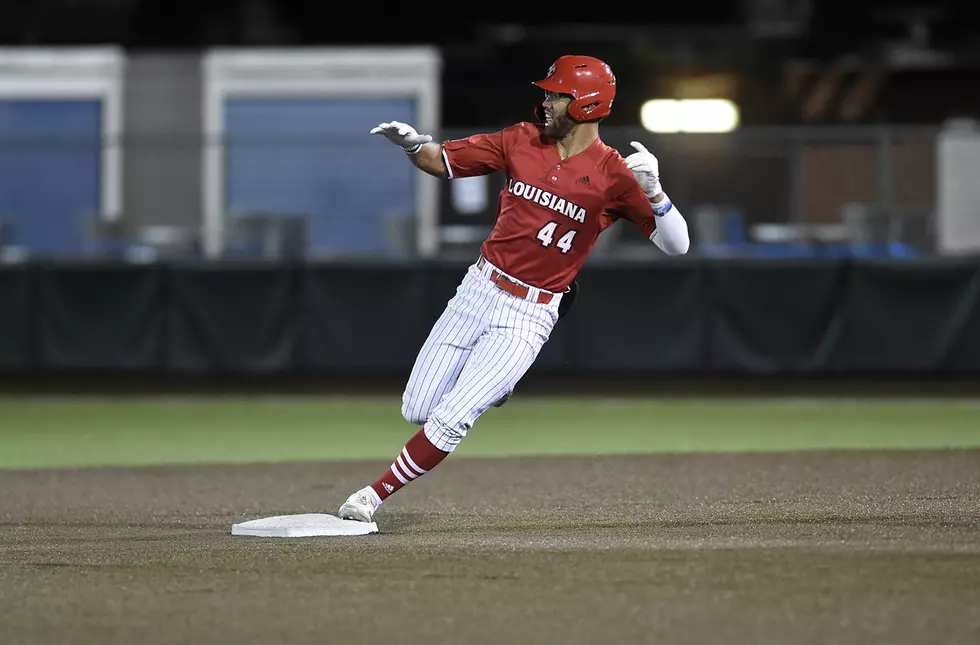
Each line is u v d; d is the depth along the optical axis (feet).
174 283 181.16
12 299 181.37
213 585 62.44
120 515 88.17
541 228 74.90
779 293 178.29
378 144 199.62
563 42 297.53
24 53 216.33
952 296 177.99
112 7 298.56
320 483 104.88
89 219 195.83
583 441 137.39
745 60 295.89
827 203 194.29
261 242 193.67
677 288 178.09
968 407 165.07
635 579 62.23
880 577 62.03
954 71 279.69
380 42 317.83
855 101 283.79
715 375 180.24
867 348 178.40
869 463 111.04
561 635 52.54
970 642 50.90
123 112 217.56
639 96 290.97
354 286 180.45
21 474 110.52
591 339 178.81
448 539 74.95
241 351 181.06
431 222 198.29
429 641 52.03
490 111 293.23
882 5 308.40
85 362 181.47
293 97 216.95
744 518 81.97
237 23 308.19
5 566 68.03
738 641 51.31
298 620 55.52
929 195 193.88
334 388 183.52
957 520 79.87
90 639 53.01
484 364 75.77
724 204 194.18
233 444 135.74
